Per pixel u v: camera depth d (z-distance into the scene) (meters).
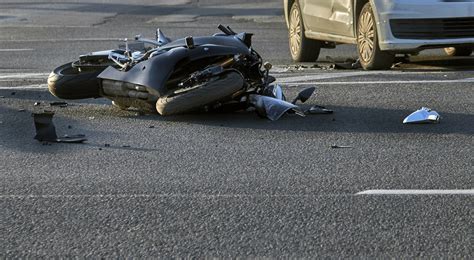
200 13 61.78
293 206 14.57
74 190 15.87
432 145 18.94
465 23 29.64
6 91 27.62
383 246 12.58
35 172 17.30
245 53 22.17
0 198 15.45
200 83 21.30
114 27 52.66
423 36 29.64
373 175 16.50
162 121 22.09
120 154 18.70
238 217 14.05
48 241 13.15
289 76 29.80
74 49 41.22
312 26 34.66
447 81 27.30
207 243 12.89
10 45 43.66
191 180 16.41
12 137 20.77
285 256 12.30
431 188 15.51
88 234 13.41
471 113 22.28
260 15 59.12
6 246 12.98
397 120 21.69
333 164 17.44
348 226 13.49
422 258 12.09
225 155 18.39
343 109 23.20
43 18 59.84
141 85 21.89
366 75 29.31
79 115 23.31
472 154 18.06
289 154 18.38
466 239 12.80
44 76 31.62
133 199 15.19
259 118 22.12
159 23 54.88
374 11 30.17
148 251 12.62
